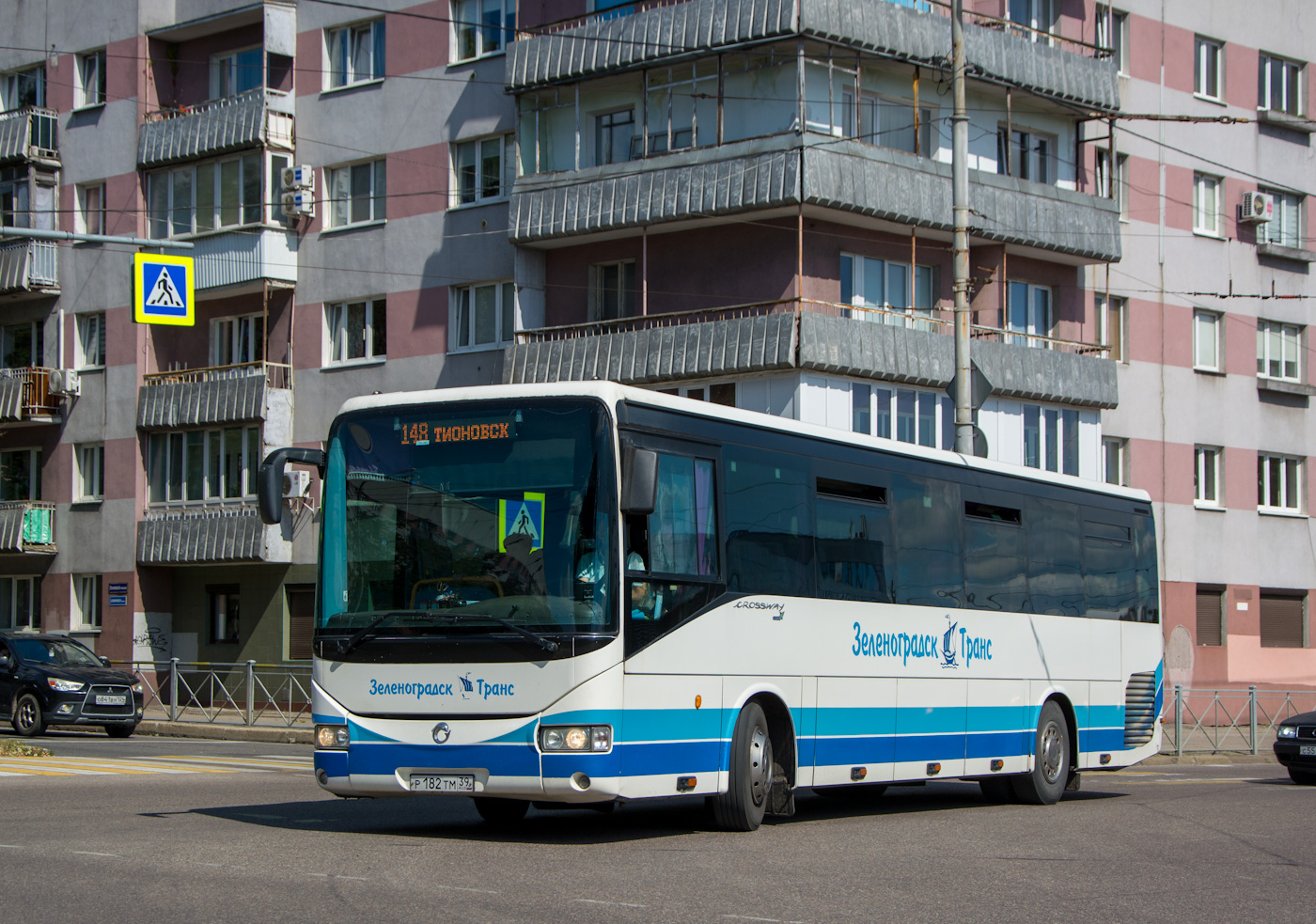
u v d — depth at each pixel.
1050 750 17.12
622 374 30.64
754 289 30.66
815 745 13.40
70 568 40.88
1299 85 41.38
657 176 30.55
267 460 11.95
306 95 38.16
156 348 40.44
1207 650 38.19
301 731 27.97
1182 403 38.12
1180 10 38.75
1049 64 32.81
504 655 11.16
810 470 13.79
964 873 10.46
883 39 29.83
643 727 11.35
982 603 16.09
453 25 35.97
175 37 40.41
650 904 8.70
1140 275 37.56
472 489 11.60
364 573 11.74
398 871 9.77
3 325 43.09
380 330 37.00
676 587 11.87
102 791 15.70
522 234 32.44
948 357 30.69
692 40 30.05
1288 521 40.19
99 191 41.25
